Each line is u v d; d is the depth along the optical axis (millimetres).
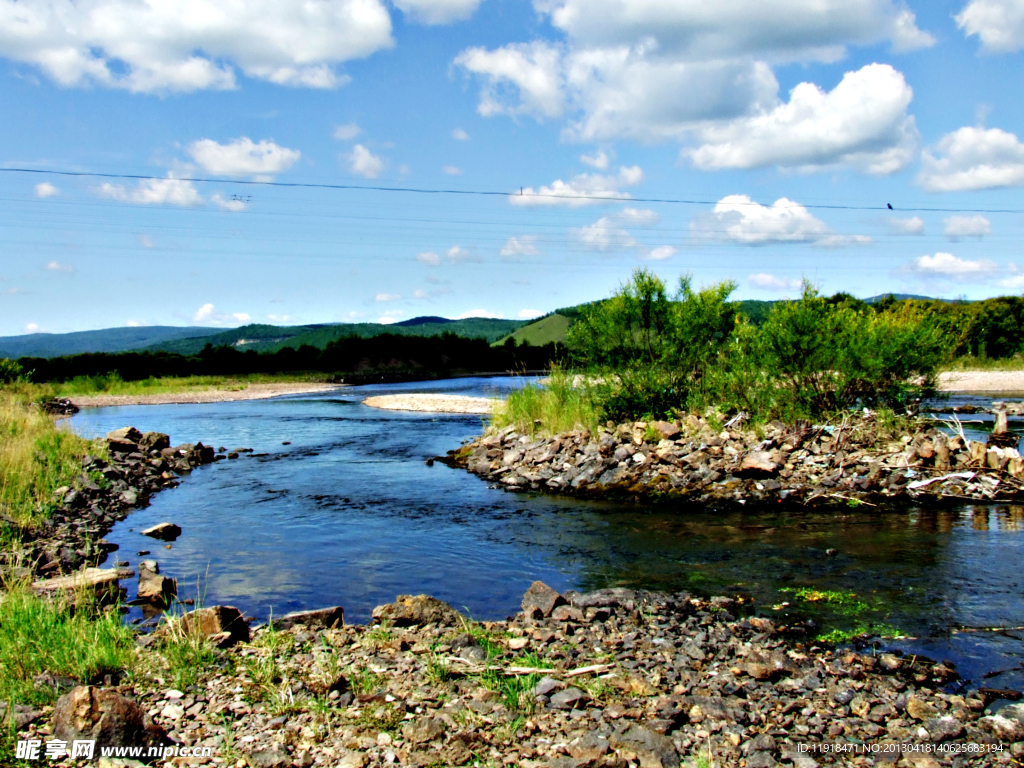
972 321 46500
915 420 15805
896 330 16047
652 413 17609
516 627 7039
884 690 5535
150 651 6027
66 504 12945
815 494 12672
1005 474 13047
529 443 18047
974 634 6785
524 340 102438
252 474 17625
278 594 8539
